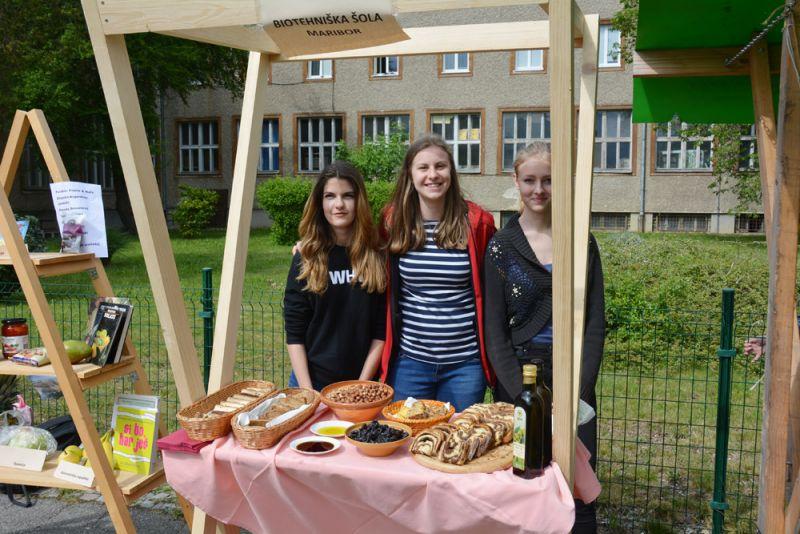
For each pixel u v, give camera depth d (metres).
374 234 2.67
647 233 19.31
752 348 3.12
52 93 16.05
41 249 4.27
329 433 2.20
